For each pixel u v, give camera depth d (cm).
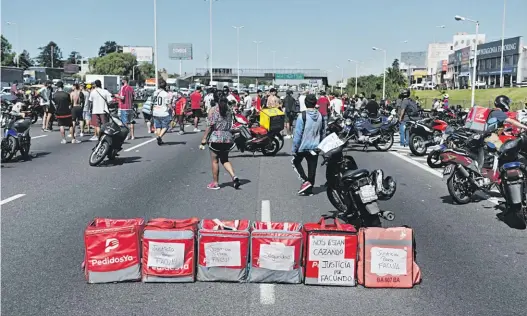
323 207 892
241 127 1606
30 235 707
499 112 909
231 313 473
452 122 1950
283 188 1069
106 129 1356
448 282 555
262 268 545
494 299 511
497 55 8250
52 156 1530
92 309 479
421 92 8744
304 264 545
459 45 13400
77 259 612
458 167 914
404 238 538
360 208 698
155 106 1884
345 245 538
